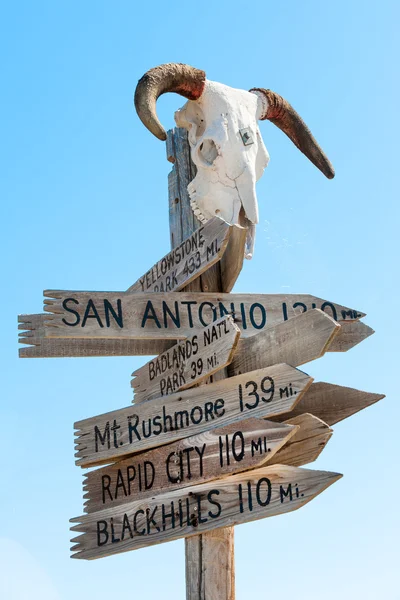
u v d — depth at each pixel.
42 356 5.18
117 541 4.82
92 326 4.75
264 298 5.09
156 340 5.54
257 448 4.29
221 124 5.66
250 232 5.69
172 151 5.83
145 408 4.93
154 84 5.51
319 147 6.29
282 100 6.09
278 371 4.33
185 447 4.66
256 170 5.88
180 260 5.15
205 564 4.69
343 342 5.13
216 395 4.60
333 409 4.79
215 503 4.43
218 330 4.59
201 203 5.64
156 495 4.72
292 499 4.14
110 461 5.13
